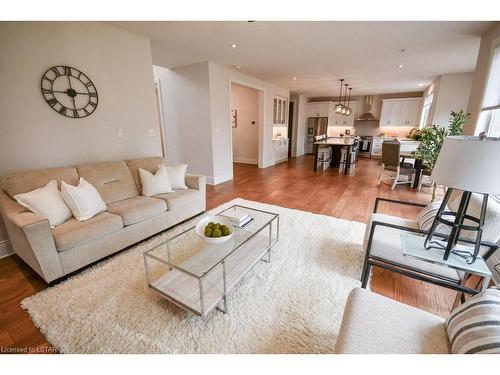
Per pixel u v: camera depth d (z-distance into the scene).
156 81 5.15
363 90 7.88
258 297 1.72
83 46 2.62
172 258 2.15
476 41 3.31
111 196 2.56
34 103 2.32
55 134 2.50
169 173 3.02
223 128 5.10
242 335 1.42
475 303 0.91
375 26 2.82
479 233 1.21
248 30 2.95
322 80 6.18
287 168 6.93
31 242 1.63
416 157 4.24
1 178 2.10
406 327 1.01
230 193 4.39
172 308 1.62
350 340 0.96
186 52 3.87
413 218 3.25
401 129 8.64
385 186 4.82
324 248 2.39
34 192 1.92
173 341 1.37
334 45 3.49
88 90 2.72
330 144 6.29
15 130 2.23
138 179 2.89
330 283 1.87
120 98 3.06
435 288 1.85
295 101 9.02
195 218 3.11
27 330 1.46
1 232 2.21
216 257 1.81
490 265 1.70
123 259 2.17
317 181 5.29
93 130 2.83
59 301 1.67
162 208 2.57
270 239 2.11
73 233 1.85
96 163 2.64
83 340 1.38
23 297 1.73
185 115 4.98
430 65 4.60
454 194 1.89
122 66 3.02
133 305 1.64
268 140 7.05
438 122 5.52
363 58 4.18
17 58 2.17
